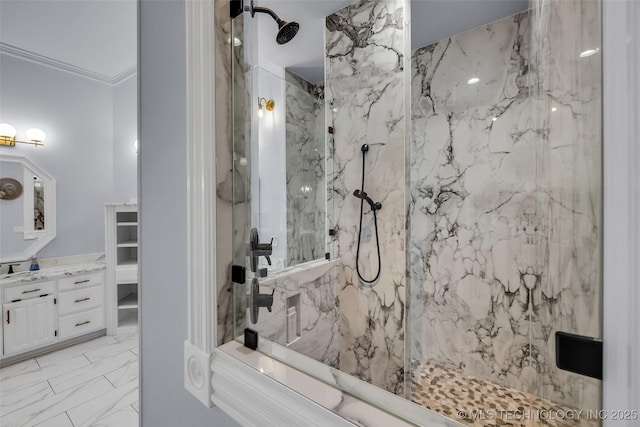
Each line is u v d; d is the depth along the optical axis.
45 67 2.88
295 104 1.11
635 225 0.28
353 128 1.10
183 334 0.80
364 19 1.05
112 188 3.35
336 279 1.03
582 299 0.33
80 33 2.48
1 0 2.08
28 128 2.77
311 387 0.55
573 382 0.34
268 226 0.94
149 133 0.91
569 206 0.34
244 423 0.59
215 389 0.67
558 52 0.35
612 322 0.30
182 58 0.79
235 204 0.77
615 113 0.30
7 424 1.71
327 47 1.10
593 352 0.32
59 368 2.29
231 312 0.75
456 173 0.87
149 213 0.91
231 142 0.76
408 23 0.97
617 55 0.29
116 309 2.93
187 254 0.75
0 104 2.62
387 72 1.02
